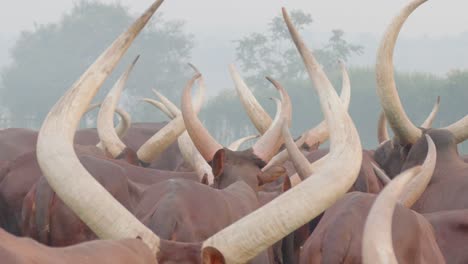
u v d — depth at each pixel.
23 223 12.68
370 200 10.36
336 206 10.59
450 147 14.88
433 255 10.18
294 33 10.04
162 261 8.14
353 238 9.98
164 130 18.84
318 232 10.48
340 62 19.44
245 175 12.03
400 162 15.77
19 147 18.28
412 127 15.38
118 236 8.35
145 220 10.29
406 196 12.06
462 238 11.92
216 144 12.64
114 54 9.41
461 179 14.12
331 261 9.93
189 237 9.99
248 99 17.08
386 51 15.38
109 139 17.77
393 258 5.77
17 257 6.21
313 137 18.59
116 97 18.11
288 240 13.09
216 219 10.31
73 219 12.11
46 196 12.18
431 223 12.11
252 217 8.50
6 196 14.05
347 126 9.51
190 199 10.31
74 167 8.67
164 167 21.78
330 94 9.77
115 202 8.51
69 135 9.00
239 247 8.34
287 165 15.45
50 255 6.61
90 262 6.97
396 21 15.49
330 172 8.94
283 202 8.62
